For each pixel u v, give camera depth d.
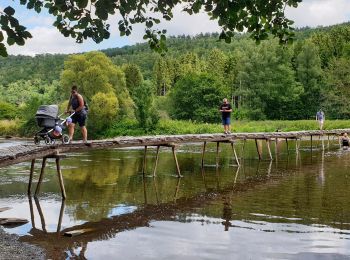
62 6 5.53
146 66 162.88
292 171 22.36
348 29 102.19
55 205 13.85
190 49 188.12
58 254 8.94
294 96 77.88
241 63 83.56
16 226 11.28
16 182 18.17
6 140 52.25
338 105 72.81
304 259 8.60
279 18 6.63
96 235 10.41
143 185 17.91
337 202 14.12
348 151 34.56
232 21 6.34
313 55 81.81
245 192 16.17
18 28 4.88
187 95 77.00
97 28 5.89
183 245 9.53
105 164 25.20
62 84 61.91
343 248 9.27
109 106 58.66
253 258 8.66
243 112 76.81
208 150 35.56
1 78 144.38
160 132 58.62
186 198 15.07
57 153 15.04
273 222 11.51
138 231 10.73
